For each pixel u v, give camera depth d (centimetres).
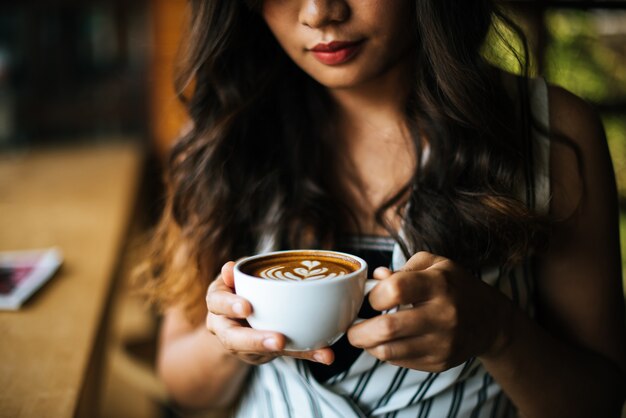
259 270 54
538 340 61
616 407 67
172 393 81
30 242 117
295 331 51
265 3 64
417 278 51
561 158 69
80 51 261
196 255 76
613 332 69
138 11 252
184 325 82
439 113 68
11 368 71
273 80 77
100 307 88
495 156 68
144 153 229
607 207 70
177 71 79
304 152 75
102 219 134
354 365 66
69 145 246
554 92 72
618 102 110
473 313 54
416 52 70
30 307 88
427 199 68
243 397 78
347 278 50
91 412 78
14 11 243
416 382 66
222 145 76
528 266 70
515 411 73
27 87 248
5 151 233
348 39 61
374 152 74
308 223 72
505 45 73
